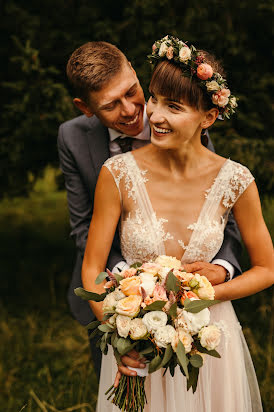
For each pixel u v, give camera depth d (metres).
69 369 3.84
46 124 4.06
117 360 1.99
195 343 1.93
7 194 4.65
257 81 4.17
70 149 2.72
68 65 2.45
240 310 4.54
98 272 2.26
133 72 2.43
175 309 1.88
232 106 2.12
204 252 2.23
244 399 2.32
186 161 2.20
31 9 4.29
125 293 1.92
